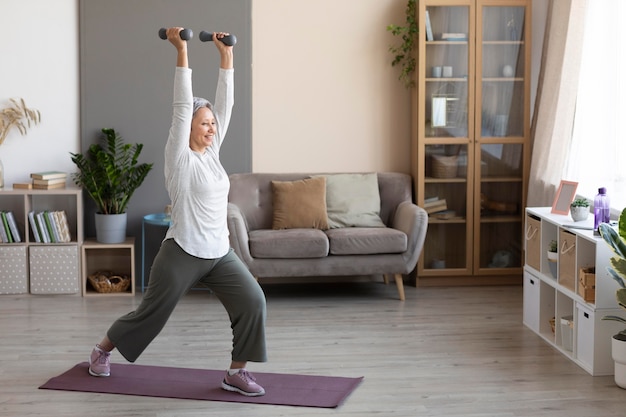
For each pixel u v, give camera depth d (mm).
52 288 6184
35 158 6418
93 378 4344
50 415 3854
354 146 6656
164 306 4082
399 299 6129
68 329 5309
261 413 3893
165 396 4098
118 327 4211
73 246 6164
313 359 4695
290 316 5656
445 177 6449
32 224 6160
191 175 3936
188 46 6418
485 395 4137
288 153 6617
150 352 4828
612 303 4422
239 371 4125
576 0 5570
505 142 6434
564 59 5699
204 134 4004
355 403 4023
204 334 5215
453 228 6500
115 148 6438
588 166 5734
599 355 4445
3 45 6320
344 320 5543
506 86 6402
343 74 6590
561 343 4922
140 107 6430
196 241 3957
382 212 6488
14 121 6336
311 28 6531
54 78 6379
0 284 6160
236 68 6492
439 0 6270
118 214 6246
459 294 6293
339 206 6328
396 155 6688
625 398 4105
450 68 6352
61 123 6410
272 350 4867
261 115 6566
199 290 6422
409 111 6652
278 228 6211
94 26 6344
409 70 6523
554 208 5191
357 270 5938
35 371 4480
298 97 6578
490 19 6336
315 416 3859
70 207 6461
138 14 6359
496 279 6594
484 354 4809
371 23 6562
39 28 6332
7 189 6254
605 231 4188
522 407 3975
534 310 5270
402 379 4371
